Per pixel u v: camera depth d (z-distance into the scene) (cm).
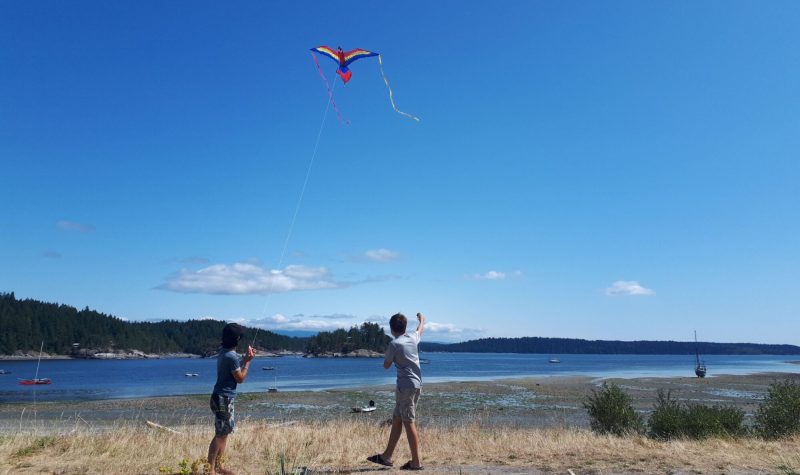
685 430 1352
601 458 873
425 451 975
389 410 3194
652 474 758
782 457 853
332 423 1588
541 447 992
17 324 13612
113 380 6781
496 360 18675
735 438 1270
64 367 10988
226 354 754
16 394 4556
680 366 12562
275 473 789
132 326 17675
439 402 3575
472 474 764
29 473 789
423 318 845
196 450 981
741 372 8825
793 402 1365
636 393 4262
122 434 1135
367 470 797
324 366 11881
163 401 3697
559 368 10956
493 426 2186
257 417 2808
